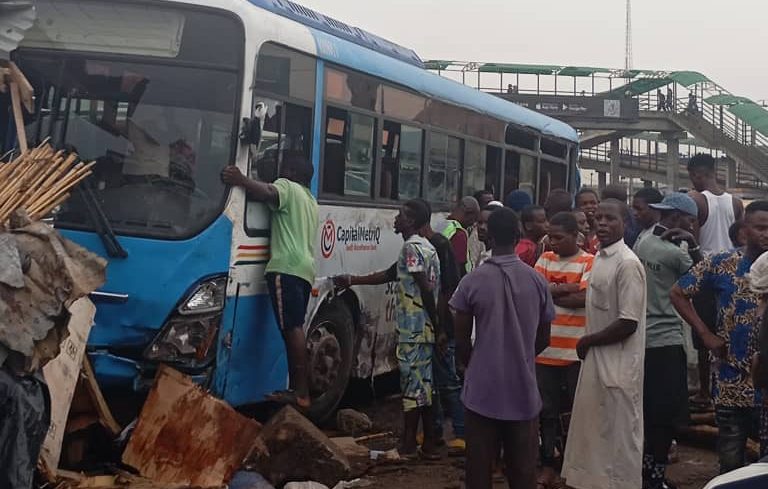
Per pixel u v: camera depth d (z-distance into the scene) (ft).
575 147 51.08
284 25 24.20
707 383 27.53
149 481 19.74
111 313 20.90
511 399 17.35
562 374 22.22
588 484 19.74
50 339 16.70
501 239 17.80
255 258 22.68
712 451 26.50
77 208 21.30
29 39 22.36
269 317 23.54
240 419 20.67
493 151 39.09
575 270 22.09
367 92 28.68
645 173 160.66
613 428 19.47
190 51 22.15
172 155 21.79
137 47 22.17
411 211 24.61
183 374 20.61
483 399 17.38
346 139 27.55
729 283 18.66
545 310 17.93
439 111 33.78
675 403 20.83
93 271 17.19
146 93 22.04
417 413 24.32
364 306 28.96
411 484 22.27
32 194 17.94
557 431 22.93
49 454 18.30
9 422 16.03
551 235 22.38
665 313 21.02
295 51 24.53
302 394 22.90
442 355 25.03
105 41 22.22
